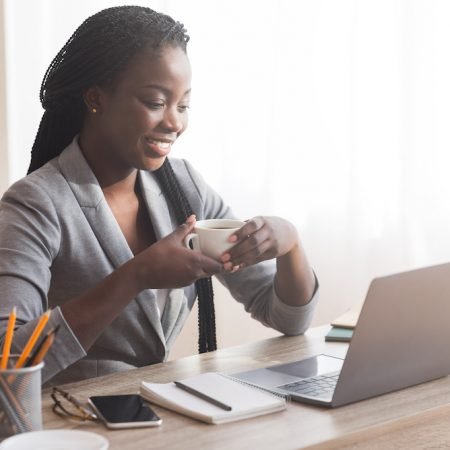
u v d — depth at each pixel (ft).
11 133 11.10
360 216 10.38
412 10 9.95
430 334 4.89
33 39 10.95
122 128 5.74
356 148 10.32
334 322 6.38
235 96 10.85
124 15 5.71
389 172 10.27
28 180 5.80
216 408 4.51
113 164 6.05
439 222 10.09
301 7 10.46
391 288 4.48
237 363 5.58
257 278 6.58
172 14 10.88
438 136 10.00
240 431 4.30
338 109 10.47
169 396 4.68
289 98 10.62
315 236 10.71
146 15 5.74
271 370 5.29
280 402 4.56
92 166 6.06
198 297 6.66
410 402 4.72
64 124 6.19
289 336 6.29
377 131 10.27
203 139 11.03
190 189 6.66
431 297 4.75
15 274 5.34
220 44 10.83
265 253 5.57
